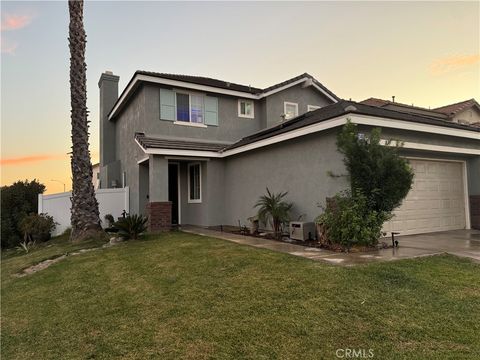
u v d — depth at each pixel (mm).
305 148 10172
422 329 3822
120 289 6152
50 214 15305
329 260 6688
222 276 6109
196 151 13180
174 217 15656
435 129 9953
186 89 15227
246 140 14070
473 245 8328
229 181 14266
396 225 10078
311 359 3359
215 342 3818
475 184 11977
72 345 4246
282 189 11156
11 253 13445
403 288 5062
